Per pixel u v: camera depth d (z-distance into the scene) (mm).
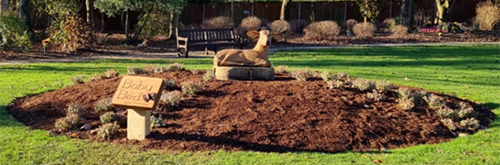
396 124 7820
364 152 6828
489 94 10898
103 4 22031
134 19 29484
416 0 35906
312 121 7559
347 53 20938
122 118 7758
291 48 23016
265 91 8547
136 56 19234
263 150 6719
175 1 22578
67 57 18281
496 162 6344
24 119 8234
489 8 31391
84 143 6848
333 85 8977
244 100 8148
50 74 13383
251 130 7164
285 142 6941
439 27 31141
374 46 24328
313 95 8492
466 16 36344
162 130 7188
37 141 6922
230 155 6402
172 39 25328
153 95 6762
